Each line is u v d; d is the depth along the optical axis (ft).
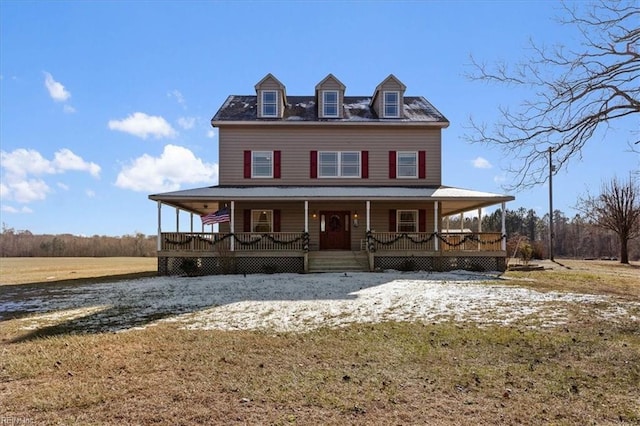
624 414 14.05
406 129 67.00
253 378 17.33
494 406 14.65
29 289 48.03
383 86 67.56
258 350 21.26
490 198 57.11
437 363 19.15
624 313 29.14
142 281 51.06
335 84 67.87
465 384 16.62
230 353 20.77
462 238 58.34
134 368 18.58
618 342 22.22
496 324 26.32
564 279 49.08
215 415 13.98
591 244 165.07
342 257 59.82
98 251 185.47
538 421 13.56
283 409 14.42
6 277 67.31
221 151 66.03
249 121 65.36
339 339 23.24
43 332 25.81
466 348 21.38
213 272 56.49
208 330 25.50
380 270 57.16
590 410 14.35
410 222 66.33
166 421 13.57
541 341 22.41
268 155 66.23
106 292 42.70
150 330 25.61
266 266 56.34
